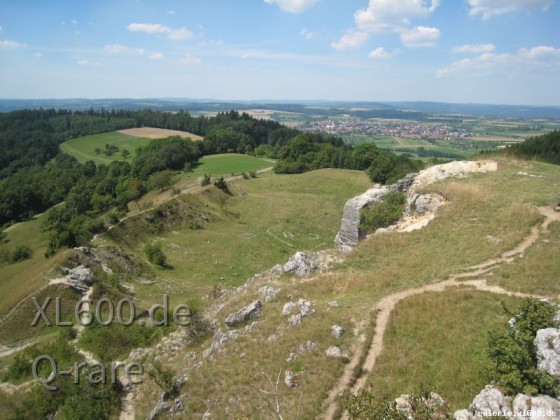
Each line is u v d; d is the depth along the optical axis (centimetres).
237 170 13912
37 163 17400
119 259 5700
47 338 3969
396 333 2456
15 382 3338
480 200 4081
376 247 3922
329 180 11781
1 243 10688
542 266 2727
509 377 1555
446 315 2452
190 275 6159
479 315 2364
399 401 1747
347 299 2984
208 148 17088
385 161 11156
